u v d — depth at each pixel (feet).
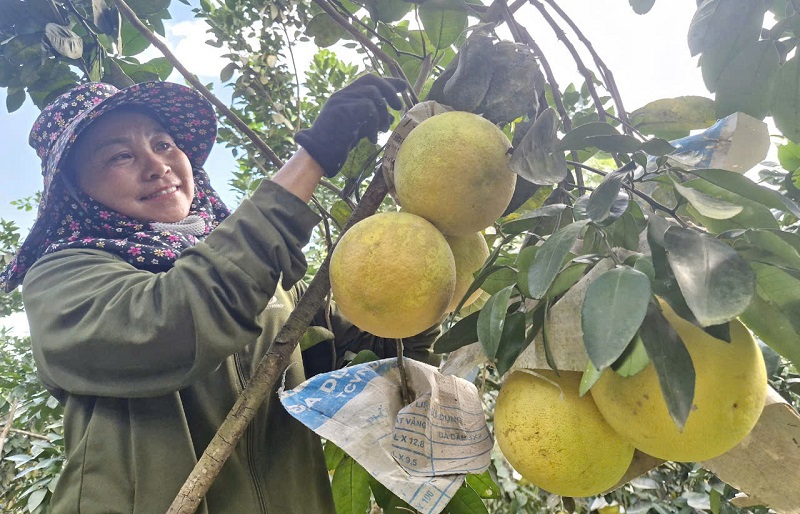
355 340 6.74
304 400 4.65
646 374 3.07
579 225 3.03
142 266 5.34
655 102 4.84
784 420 3.58
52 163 5.68
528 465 3.64
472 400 4.81
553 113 3.74
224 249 4.15
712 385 2.99
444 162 3.88
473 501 5.54
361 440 4.36
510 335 3.42
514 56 4.22
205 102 6.85
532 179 3.53
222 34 8.00
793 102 4.11
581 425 3.53
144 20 8.30
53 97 8.15
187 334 4.11
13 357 18.19
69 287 4.59
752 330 3.44
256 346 5.35
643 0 4.47
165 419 4.59
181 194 6.24
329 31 6.95
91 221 5.83
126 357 4.20
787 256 3.00
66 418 4.80
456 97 4.27
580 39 4.50
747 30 4.01
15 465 13.24
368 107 4.50
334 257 3.98
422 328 3.99
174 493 4.42
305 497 5.36
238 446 4.95
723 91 4.21
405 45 6.73
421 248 3.77
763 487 3.73
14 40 7.35
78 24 7.92
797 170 5.80
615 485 3.98
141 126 6.08
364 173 5.26
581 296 3.29
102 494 4.36
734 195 3.41
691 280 2.59
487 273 3.61
